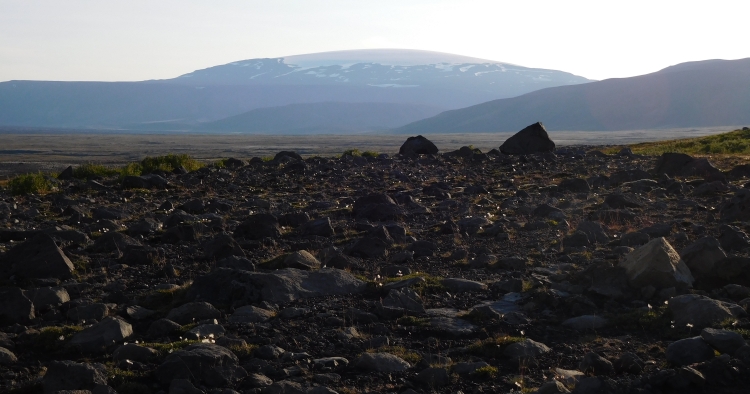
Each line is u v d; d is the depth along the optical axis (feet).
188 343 24.06
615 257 35.27
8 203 62.85
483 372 21.45
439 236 45.09
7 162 330.54
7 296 28.91
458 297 30.37
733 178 72.38
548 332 25.58
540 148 122.31
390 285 31.22
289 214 50.75
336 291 31.01
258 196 69.21
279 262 36.09
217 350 22.47
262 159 122.42
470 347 23.80
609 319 26.17
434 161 108.06
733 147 124.26
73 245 43.50
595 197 59.11
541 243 41.29
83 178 98.89
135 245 42.09
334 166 100.63
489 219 50.55
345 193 70.28
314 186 77.30
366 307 28.84
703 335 22.21
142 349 23.47
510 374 21.53
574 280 30.40
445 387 20.62
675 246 37.11
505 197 63.82
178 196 70.69
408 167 99.81
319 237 45.57
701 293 28.32
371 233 41.75
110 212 55.11
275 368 22.03
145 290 32.91
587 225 41.83
